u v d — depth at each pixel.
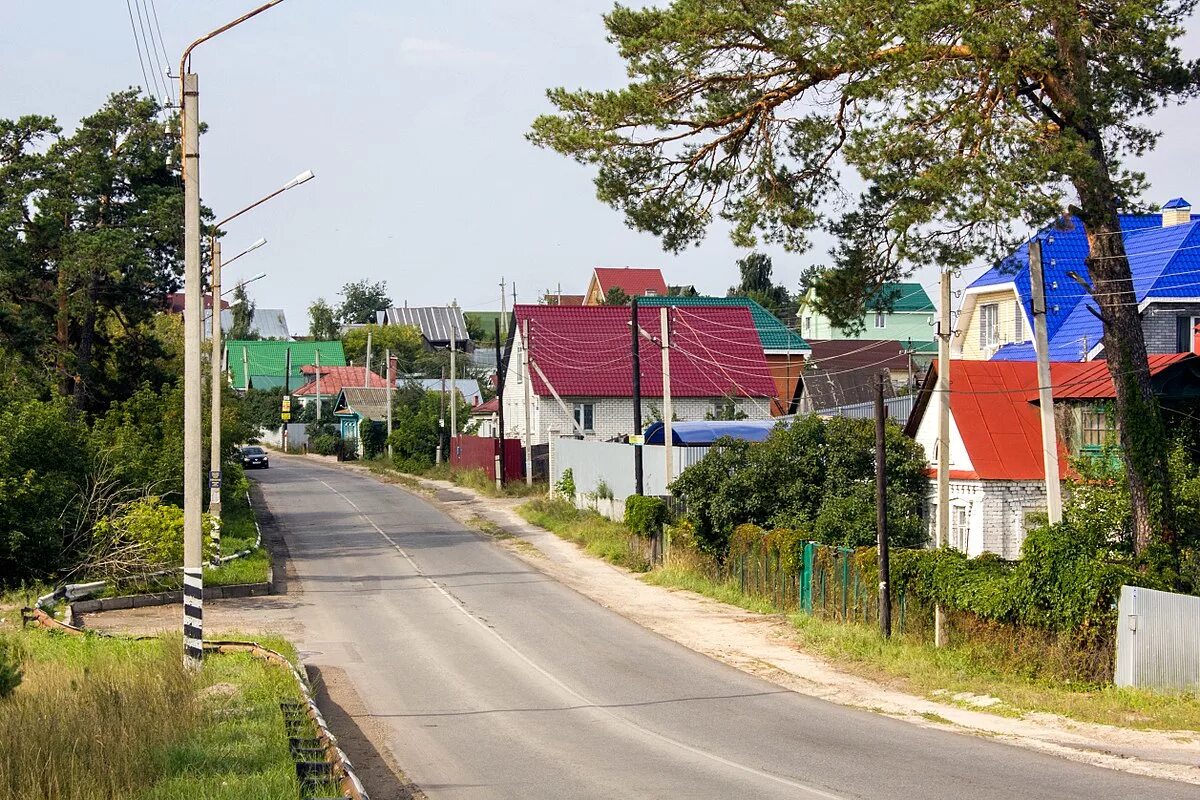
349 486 59.41
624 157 19.47
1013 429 28.81
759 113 19.42
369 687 17.50
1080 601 17.47
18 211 37.03
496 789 11.68
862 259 19.89
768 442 29.75
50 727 11.09
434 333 138.38
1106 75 18.88
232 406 47.16
